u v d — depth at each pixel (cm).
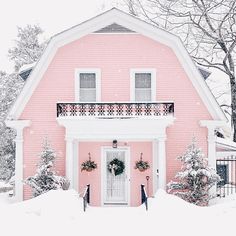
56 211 1391
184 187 1706
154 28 1855
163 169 1773
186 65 1866
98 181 1911
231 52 2964
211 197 1741
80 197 1864
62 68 1869
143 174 1912
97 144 1920
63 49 1875
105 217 1447
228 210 1388
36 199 1504
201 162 1694
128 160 1917
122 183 1925
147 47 1877
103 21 1866
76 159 1903
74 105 1805
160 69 1870
